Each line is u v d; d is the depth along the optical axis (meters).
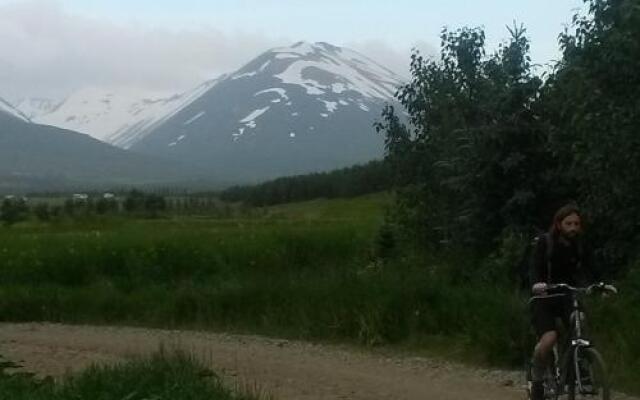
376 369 13.46
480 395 11.29
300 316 17.22
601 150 14.02
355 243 25.66
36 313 20.53
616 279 14.77
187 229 40.12
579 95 14.43
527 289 15.18
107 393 9.23
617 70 13.91
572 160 16.03
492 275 16.50
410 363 13.92
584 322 9.07
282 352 15.18
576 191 16.66
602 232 14.91
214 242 27.48
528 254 16.08
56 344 16.53
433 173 20.05
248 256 25.03
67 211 72.38
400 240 21.23
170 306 19.41
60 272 24.56
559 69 16.09
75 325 19.61
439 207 19.92
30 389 9.58
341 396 11.20
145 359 11.59
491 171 17.36
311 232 28.34
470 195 17.94
